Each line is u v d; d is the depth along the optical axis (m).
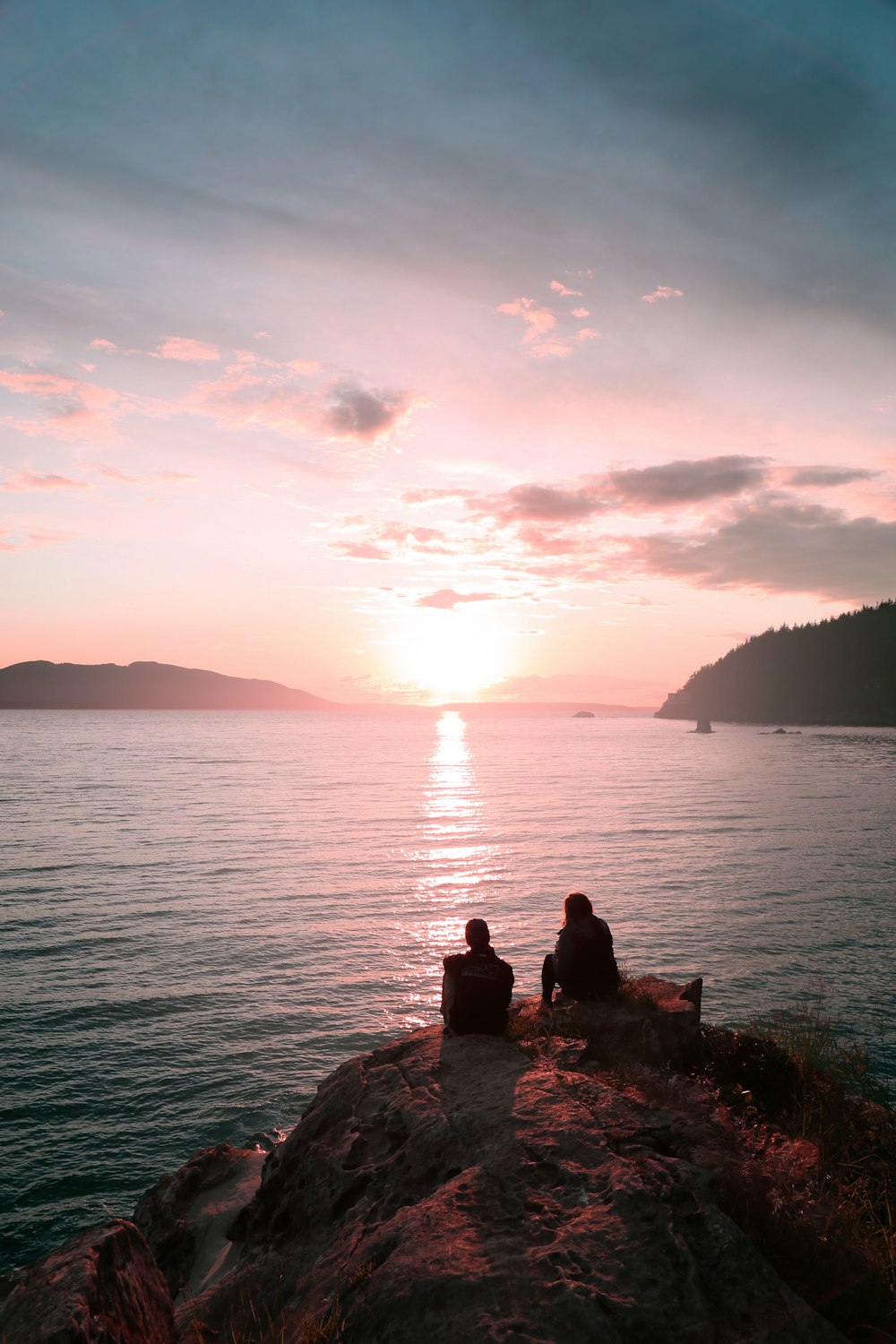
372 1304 3.10
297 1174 5.26
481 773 132.62
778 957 28.08
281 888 41.59
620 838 59.44
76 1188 14.96
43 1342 3.03
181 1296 5.39
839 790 94.75
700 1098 5.20
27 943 30.77
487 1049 6.29
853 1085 6.53
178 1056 20.59
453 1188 3.90
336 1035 22.12
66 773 125.62
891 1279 3.40
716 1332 2.87
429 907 37.44
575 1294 2.95
